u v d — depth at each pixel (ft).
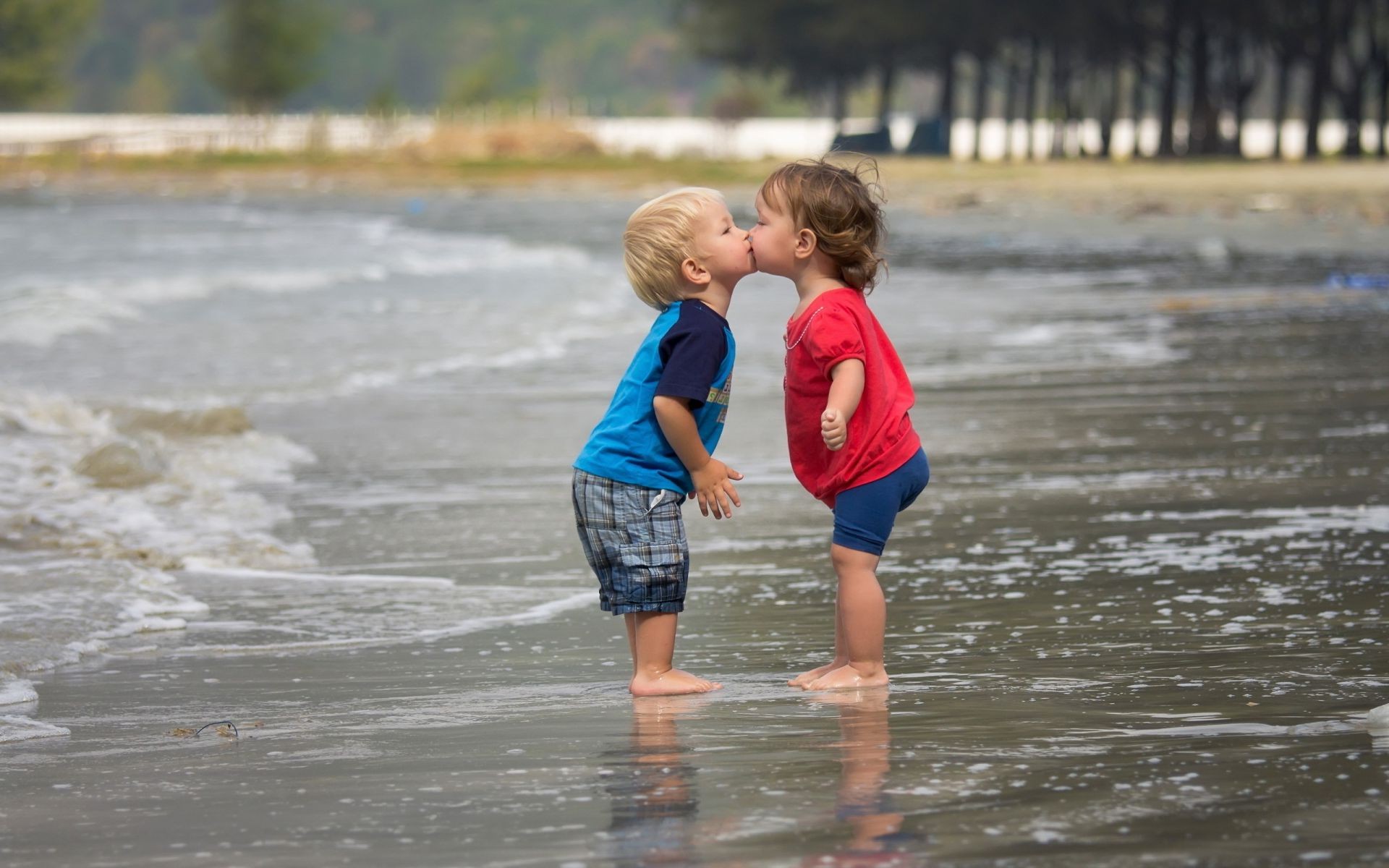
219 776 20.97
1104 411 66.39
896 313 112.06
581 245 201.98
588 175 488.02
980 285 135.64
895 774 19.62
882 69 654.94
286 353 91.97
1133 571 35.58
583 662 29.14
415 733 23.31
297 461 57.21
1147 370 80.07
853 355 27.04
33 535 41.98
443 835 17.79
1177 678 25.25
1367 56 532.73
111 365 86.63
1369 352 85.10
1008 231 215.51
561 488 51.49
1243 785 18.53
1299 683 24.57
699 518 45.11
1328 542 38.37
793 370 27.99
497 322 108.99
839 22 611.88
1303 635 28.48
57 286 127.13
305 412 69.62
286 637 31.96
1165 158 530.68
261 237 233.55
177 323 107.86
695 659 29.07
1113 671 26.05
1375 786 18.34
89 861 17.31
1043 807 17.90
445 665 29.04
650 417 27.50
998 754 20.49
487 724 23.90
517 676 28.04
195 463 54.49
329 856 17.20
